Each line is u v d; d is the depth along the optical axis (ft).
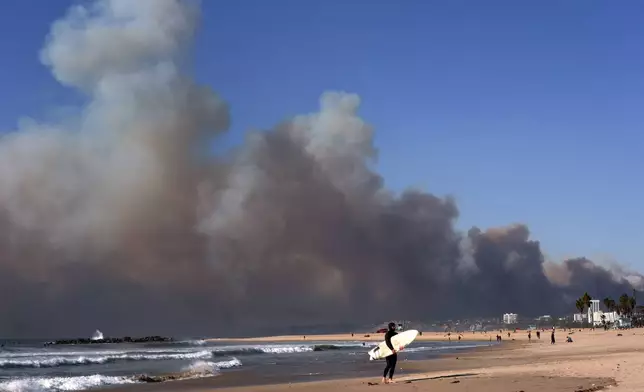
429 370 116.88
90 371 139.85
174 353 257.34
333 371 124.47
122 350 323.98
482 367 118.73
